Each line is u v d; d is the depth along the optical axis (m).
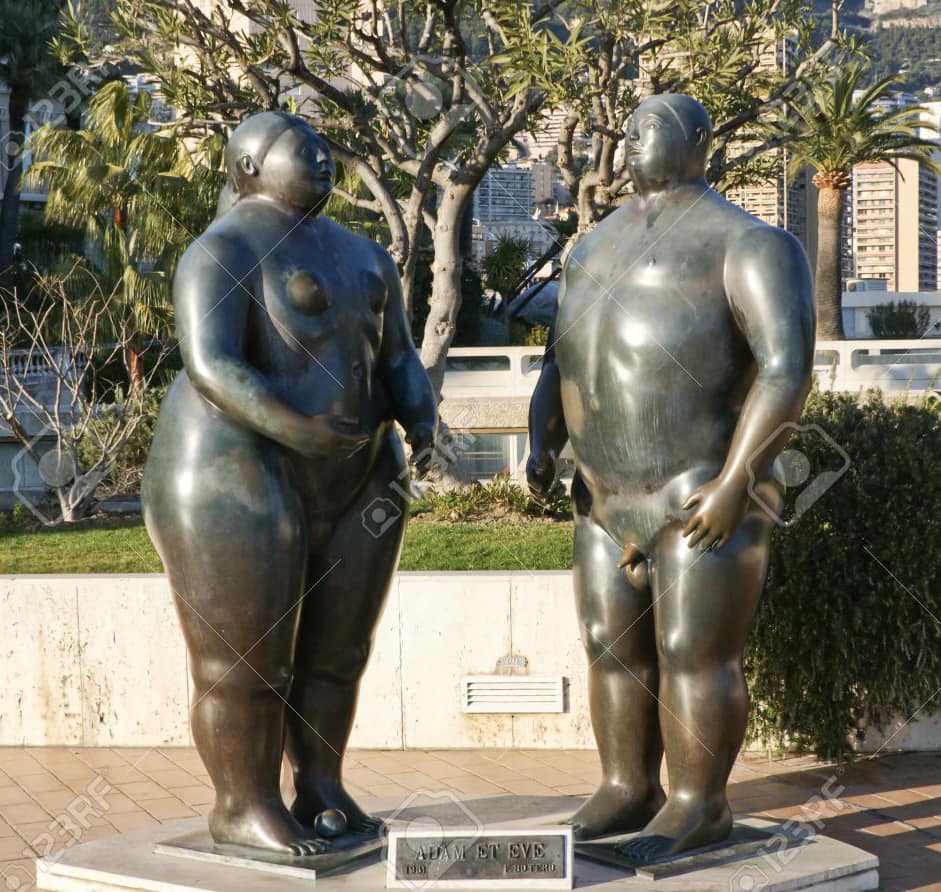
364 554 4.50
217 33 10.03
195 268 4.10
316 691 4.57
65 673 7.00
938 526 6.29
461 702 6.79
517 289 27.36
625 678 4.64
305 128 4.36
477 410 15.45
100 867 4.34
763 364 4.08
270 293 4.17
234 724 4.25
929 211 68.81
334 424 3.99
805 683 6.42
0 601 7.02
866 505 6.35
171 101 10.12
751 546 4.29
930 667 6.42
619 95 10.91
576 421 4.55
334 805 4.56
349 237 4.52
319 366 4.23
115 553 9.74
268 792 4.33
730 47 10.17
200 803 5.90
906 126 25.36
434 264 11.10
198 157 16.94
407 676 6.81
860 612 6.27
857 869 4.39
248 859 4.27
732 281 4.17
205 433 4.12
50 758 6.78
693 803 4.39
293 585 4.21
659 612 4.39
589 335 4.43
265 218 4.29
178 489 4.12
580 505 4.75
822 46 10.53
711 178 11.01
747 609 4.32
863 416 6.59
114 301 16.12
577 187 10.73
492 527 10.23
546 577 6.71
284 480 4.18
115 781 6.30
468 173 10.76
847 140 25.22
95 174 16.50
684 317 4.23
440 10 9.92
